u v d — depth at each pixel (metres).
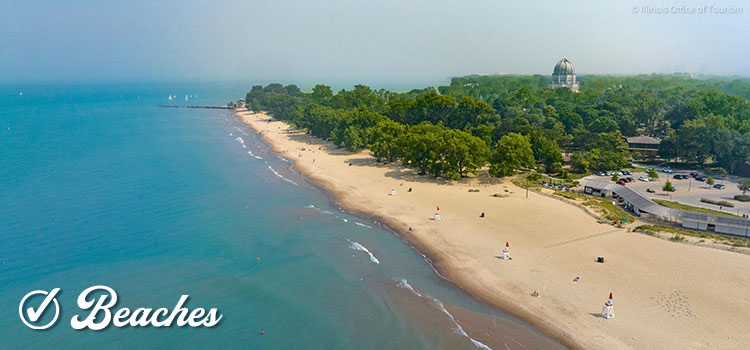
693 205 115.31
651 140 179.75
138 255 88.12
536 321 66.31
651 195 126.19
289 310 69.19
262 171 163.62
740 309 67.12
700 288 73.31
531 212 111.44
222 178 152.00
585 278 77.69
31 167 165.12
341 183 144.00
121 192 132.38
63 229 101.62
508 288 75.62
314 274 80.81
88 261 85.25
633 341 60.78
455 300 72.56
